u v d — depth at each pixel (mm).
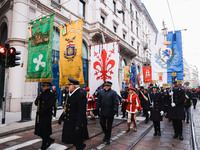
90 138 4461
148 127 6023
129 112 5441
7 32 11297
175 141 4273
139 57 27094
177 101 4539
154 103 4887
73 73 5746
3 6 11133
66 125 2889
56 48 11555
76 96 2943
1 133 4629
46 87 3514
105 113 4152
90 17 15461
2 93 10828
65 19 12250
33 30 5719
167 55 8148
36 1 10125
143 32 29969
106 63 6219
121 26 21109
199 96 23547
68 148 3613
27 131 5270
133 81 16516
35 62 5371
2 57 5672
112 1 19438
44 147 3316
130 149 3611
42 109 3340
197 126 6168
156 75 8336
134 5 26609
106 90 4426
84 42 14500
